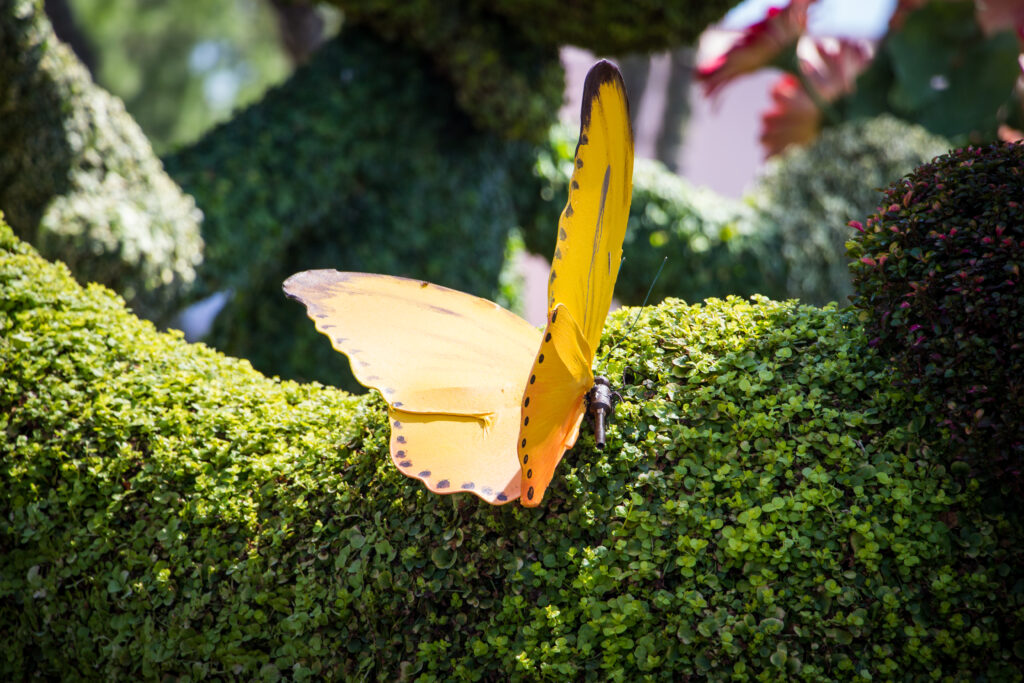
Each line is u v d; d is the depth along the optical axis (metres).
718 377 2.65
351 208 6.11
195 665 2.62
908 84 8.04
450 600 2.53
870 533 2.32
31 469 2.79
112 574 2.72
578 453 2.56
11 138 4.58
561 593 2.42
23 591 2.80
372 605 2.53
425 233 6.09
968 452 2.37
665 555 2.38
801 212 6.99
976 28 7.98
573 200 2.29
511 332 2.79
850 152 7.18
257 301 5.95
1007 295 2.33
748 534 2.34
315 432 2.93
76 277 4.54
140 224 4.71
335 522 2.65
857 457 2.46
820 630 2.28
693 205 6.71
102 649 2.70
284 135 5.86
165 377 3.04
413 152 6.10
